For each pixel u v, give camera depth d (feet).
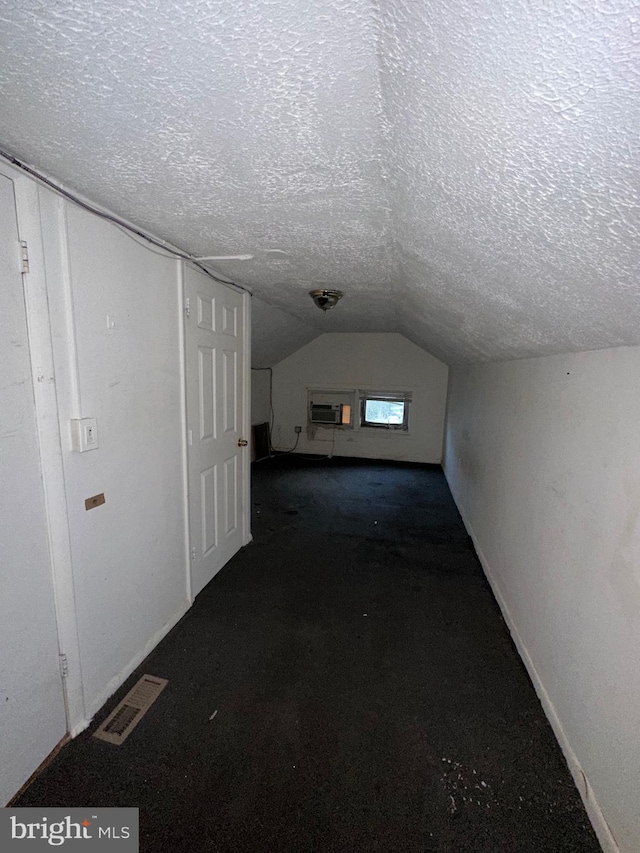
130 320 5.21
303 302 10.09
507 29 1.36
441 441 17.88
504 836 3.80
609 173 1.76
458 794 4.17
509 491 7.52
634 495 3.58
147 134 2.84
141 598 5.82
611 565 3.88
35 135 2.95
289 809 3.99
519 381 7.34
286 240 5.16
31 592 4.02
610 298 2.99
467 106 1.84
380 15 1.62
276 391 19.21
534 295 3.85
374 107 2.30
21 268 3.72
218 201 4.02
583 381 4.76
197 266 6.68
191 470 7.03
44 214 3.88
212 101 2.39
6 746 3.84
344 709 5.17
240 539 9.45
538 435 6.18
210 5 1.68
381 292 8.09
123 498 5.30
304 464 17.75
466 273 4.38
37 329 3.90
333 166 3.09
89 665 4.86
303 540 10.13
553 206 2.24
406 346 17.66
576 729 4.35
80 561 4.61
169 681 5.55
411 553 9.61
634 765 3.33
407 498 13.56
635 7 1.13
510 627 6.80
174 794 4.09
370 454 18.74
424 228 3.75
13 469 3.76
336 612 7.22
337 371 18.48
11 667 3.85
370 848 3.70
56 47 2.02
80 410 4.47
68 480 4.38
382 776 4.33
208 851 3.65
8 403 3.68
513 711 5.20
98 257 4.58
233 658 6.02
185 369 6.57
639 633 3.36
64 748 4.51
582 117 1.57
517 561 6.75
